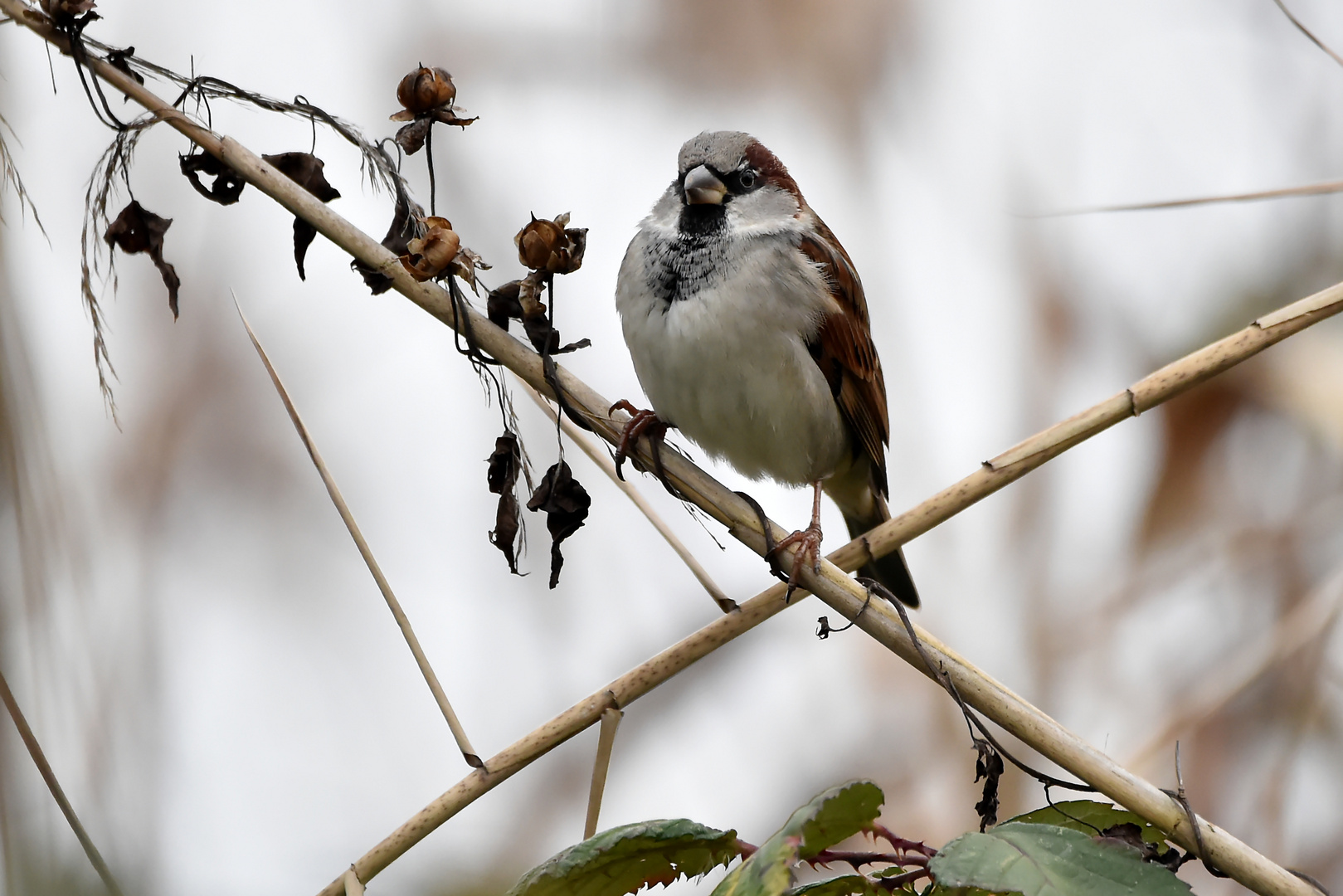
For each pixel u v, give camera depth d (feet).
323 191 15.64
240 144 15.17
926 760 28.94
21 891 15.74
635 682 14.64
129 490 27.78
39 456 17.02
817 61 33.53
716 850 11.66
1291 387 29.81
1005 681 29.53
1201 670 28.45
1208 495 30.73
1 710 16.12
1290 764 24.76
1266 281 31.65
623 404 25.17
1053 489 31.83
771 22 33.55
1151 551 30.68
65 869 16.01
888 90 33.91
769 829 28.48
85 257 14.71
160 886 17.93
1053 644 29.71
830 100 33.32
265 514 30.73
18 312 17.16
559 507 15.96
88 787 16.92
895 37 33.99
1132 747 27.43
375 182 15.38
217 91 14.96
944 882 10.52
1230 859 12.93
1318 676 25.05
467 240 31.09
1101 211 17.92
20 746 16.14
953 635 30.27
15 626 16.67
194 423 30.27
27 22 14.56
